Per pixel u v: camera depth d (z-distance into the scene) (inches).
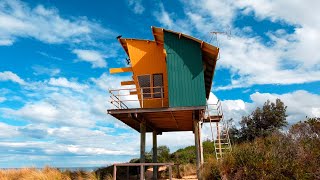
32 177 590.6
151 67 667.4
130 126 829.8
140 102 653.9
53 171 633.6
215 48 600.1
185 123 800.3
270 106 1139.3
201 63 605.3
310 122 524.4
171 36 624.7
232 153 512.1
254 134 1064.2
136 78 668.1
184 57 612.1
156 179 773.9
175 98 593.3
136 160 1038.4
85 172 665.0
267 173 424.8
